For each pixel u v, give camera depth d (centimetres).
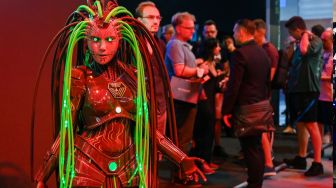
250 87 397
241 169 549
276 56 579
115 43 187
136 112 194
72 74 191
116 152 191
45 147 287
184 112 446
